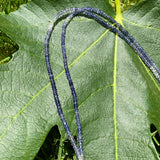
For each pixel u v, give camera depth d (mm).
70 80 404
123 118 404
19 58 403
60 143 432
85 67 414
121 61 421
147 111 406
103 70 416
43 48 412
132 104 408
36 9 421
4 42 488
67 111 403
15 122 387
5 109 389
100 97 410
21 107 392
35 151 386
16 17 414
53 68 409
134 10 436
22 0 501
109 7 439
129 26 435
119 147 396
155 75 419
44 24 419
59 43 417
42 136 391
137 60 424
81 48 418
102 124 403
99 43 423
